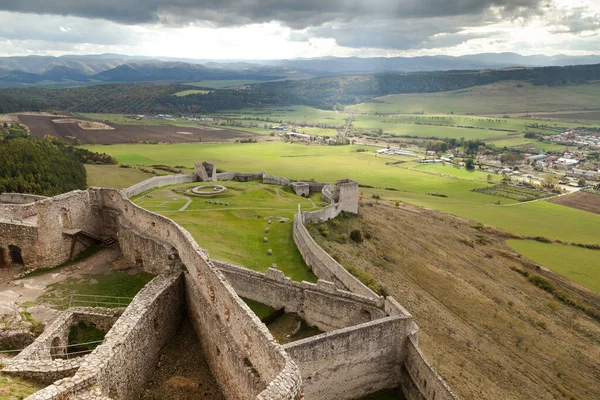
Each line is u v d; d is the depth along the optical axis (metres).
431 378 31.62
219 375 25.78
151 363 27.27
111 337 23.47
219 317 26.02
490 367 48.69
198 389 25.80
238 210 80.44
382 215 113.12
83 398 18.69
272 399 16.11
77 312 29.64
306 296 41.50
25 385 19.78
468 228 117.88
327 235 77.62
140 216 41.38
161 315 29.17
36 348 24.45
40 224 39.50
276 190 105.75
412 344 34.50
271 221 75.00
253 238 65.62
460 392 41.12
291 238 67.69
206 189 96.38
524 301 74.00
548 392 46.81
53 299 33.84
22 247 40.16
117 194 46.41
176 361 28.42
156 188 95.00
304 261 59.06
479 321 61.38
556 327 65.38
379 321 33.53
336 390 32.53
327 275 50.97
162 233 38.47
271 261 57.97
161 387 25.92
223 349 24.56
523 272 88.94
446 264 84.56
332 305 40.28
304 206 91.31
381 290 59.62
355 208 102.25
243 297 44.69
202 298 28.84
